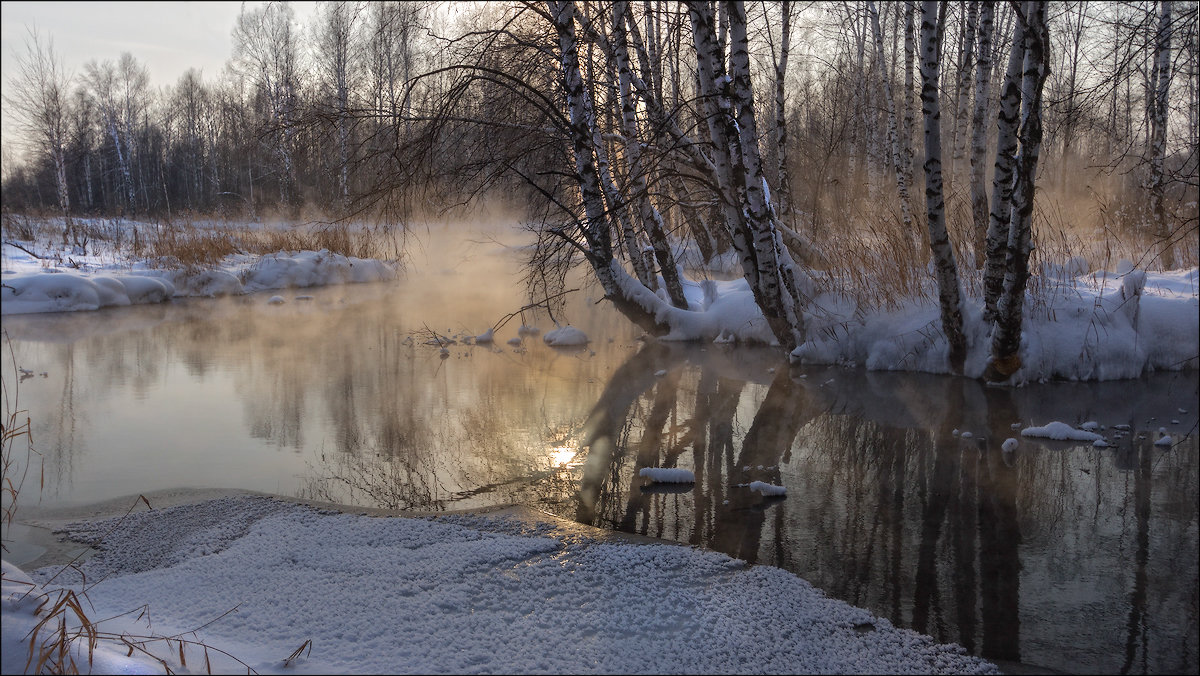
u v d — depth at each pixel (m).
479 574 3.94
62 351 10.55
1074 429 6.77
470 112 9.82
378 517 4.81
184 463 5.91
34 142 39.47
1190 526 4.91
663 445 6.55
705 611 3.64
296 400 7.99
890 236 10.17
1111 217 13.71
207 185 49.19
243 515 4.79
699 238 16.75
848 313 10.09
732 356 10.49
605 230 9.85
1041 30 6.88
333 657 3.04
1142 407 7.68
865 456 6.29
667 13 9.32
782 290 9.80
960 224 10.55
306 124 9.80
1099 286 9.80
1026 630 3.66
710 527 4.84
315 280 18.94
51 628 2.69
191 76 51.16
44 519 4.75
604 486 5.56
